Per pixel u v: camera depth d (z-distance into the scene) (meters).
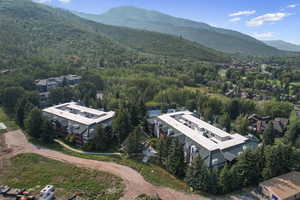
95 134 77.12
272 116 117.00
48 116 88.81
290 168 62.78
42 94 123.44
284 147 62.22
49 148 76.56
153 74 180.38
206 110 107.00
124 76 168.88
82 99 124.00
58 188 56.81
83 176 61.91
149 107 122.56
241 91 167.88
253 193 57.19
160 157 68.38
